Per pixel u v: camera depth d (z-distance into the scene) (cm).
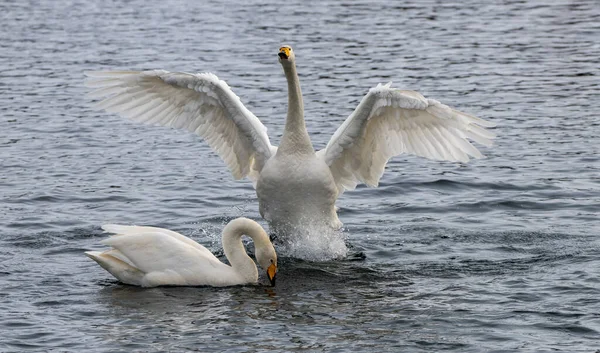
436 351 1098
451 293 1300
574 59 3222
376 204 1802
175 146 2283
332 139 1514
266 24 4000
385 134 1504
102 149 2239
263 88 2848
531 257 1459
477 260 1456
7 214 1706
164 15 4281
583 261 1425
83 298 1284
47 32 3853
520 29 3809
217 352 1097
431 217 1706
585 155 2111
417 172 2016
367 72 3053
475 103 2623
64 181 1956
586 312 1205
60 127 2436
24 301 1266
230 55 3344
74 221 1670
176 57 3303
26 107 2642
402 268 1429
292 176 1460
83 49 3475
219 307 1253
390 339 1134
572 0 4525
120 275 1345
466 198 1822
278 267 1442
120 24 4044
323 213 1490
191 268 1345
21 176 1992
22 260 1450
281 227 1500
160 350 1103
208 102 1532
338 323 1191
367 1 4584
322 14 4228
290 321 1199
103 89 1520
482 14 4175
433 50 3409
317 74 3034
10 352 1094
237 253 1363
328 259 1486
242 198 1853
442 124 1453
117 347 1111
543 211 1725
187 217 1719
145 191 1891
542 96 2706
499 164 2059
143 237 1357
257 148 1531
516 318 1193
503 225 1639
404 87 2827
